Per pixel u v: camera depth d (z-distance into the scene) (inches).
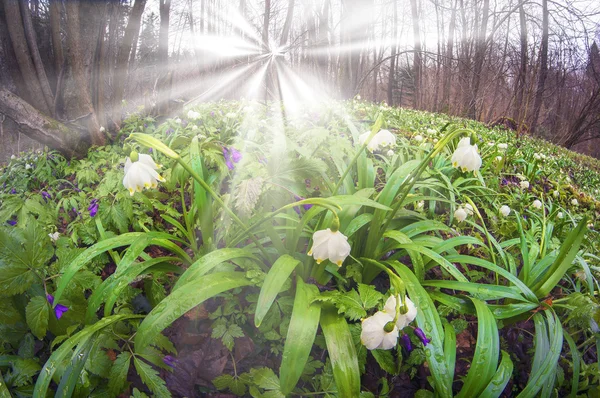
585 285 98.4
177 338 73.2
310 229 83.8
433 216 112.0
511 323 78.9
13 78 183.6
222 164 88.4
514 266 86.7
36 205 97.1
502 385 59.0
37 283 64.0
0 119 390.9
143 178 61.5
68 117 186.4
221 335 68.3
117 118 217.5
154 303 71.6
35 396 51.2
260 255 82.7
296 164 80.3
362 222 78.8
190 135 158.1
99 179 143.0
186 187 120.2
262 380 62.1
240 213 71.8
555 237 113.7
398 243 81.0
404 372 72.6
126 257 65.1
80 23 184.5
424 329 60.1
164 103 240.5
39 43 217.2
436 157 136.3
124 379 57.6
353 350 56.6
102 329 60.5
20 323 64.9
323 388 64.1
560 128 764.0
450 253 92.0
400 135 216.8
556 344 66.4
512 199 140.5
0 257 59.7
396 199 88.9
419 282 70.1
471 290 68.7
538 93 591.2
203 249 81.3
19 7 176.6
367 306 59.6
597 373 71.8
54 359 53.6
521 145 397.4
